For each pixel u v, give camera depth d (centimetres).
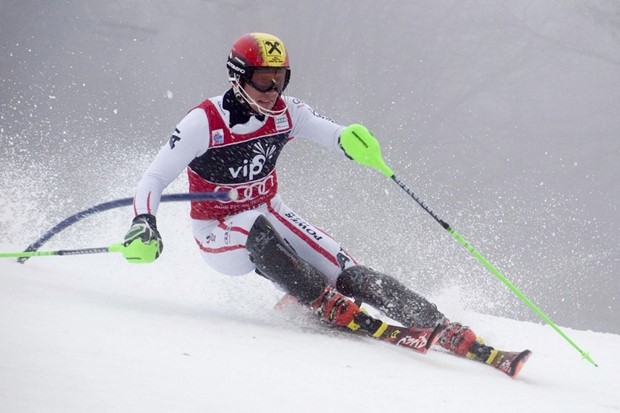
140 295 1686
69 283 1683
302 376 1140
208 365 1105
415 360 1414
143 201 1510
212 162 1617
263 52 1548
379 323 1516
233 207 1667
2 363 948
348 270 1600
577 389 1448
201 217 1681
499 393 1252
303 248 1666
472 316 2088
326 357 1312
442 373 1341
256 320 1566
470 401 1153
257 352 1255
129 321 1320
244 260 1595
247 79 1551
